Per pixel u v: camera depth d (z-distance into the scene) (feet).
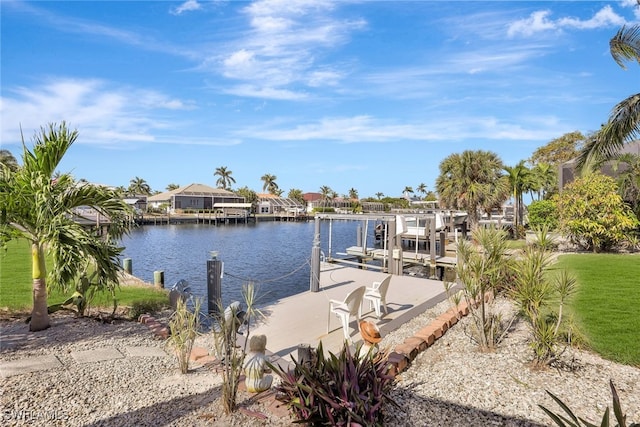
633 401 10.43
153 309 20.88
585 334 15.40
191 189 215.10
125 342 15.35
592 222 44.34
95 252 16.80
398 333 17.13
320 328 17.66
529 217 63.82
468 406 10.27
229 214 206.39
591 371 12.42
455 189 76.33
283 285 41.37
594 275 28.94
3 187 14.98
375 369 9.74
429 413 9.88
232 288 39.19
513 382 11.68
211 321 18.86
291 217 241.14
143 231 142.31
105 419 9.47
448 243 67.41
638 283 25.85
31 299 22.33
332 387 8.87
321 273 33.99
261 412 9.86
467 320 18.66
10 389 10.82
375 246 75.10
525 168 75.77
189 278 48.39
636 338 15.07
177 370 12.66
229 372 10.19
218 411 9.93
